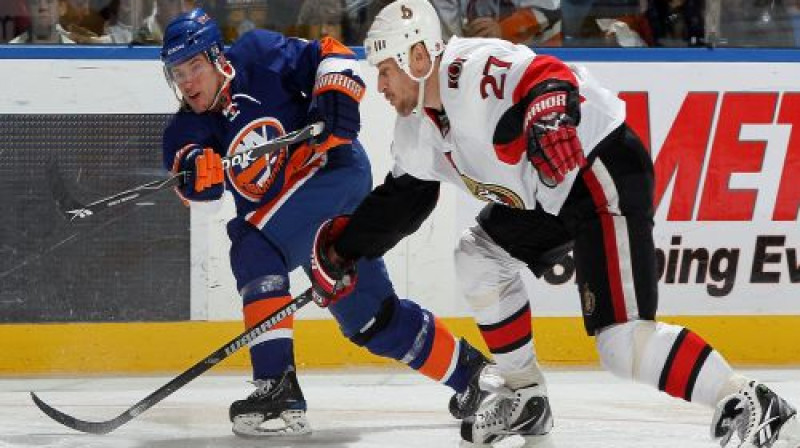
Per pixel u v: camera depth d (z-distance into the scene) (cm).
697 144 1620
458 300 1609
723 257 1627
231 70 1126
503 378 1041
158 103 1580
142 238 1577
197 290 1585
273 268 1148
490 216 1002
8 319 1567
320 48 1167
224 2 1614
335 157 1186
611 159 903
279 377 1138
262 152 1098
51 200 1567
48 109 1566
